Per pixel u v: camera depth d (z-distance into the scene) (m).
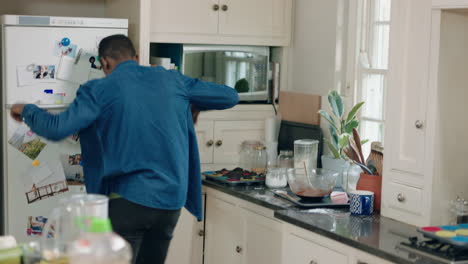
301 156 3.51
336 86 3.69
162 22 3.72
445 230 2.36
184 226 3.73
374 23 3.51
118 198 2.68
